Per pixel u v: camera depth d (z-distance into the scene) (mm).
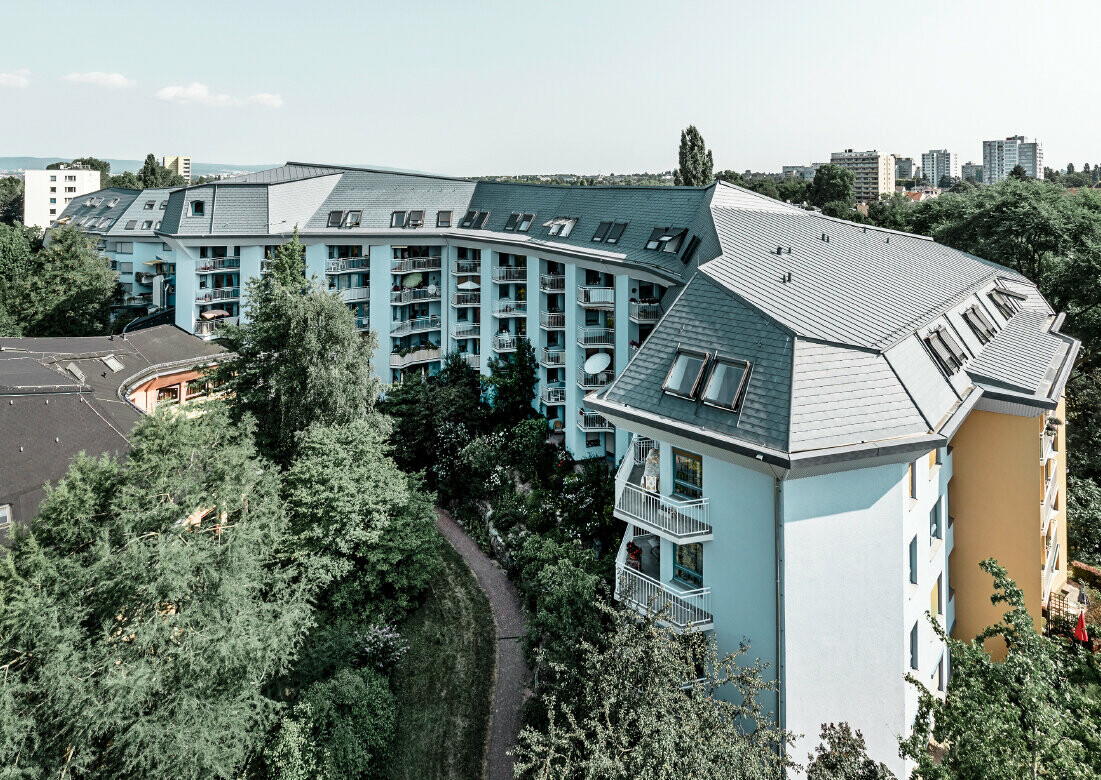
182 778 16047
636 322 34688
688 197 36312
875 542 17312
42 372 29141
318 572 23812
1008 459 21984
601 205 41500
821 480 16531
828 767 13812
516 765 14789
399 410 41531
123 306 68375
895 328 19828
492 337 45438
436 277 50781
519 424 38812
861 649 17391
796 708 16750
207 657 16859
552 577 22188
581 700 17016
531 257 42000
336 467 27797
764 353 17547
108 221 73812
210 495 20047
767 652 16922
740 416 16859
